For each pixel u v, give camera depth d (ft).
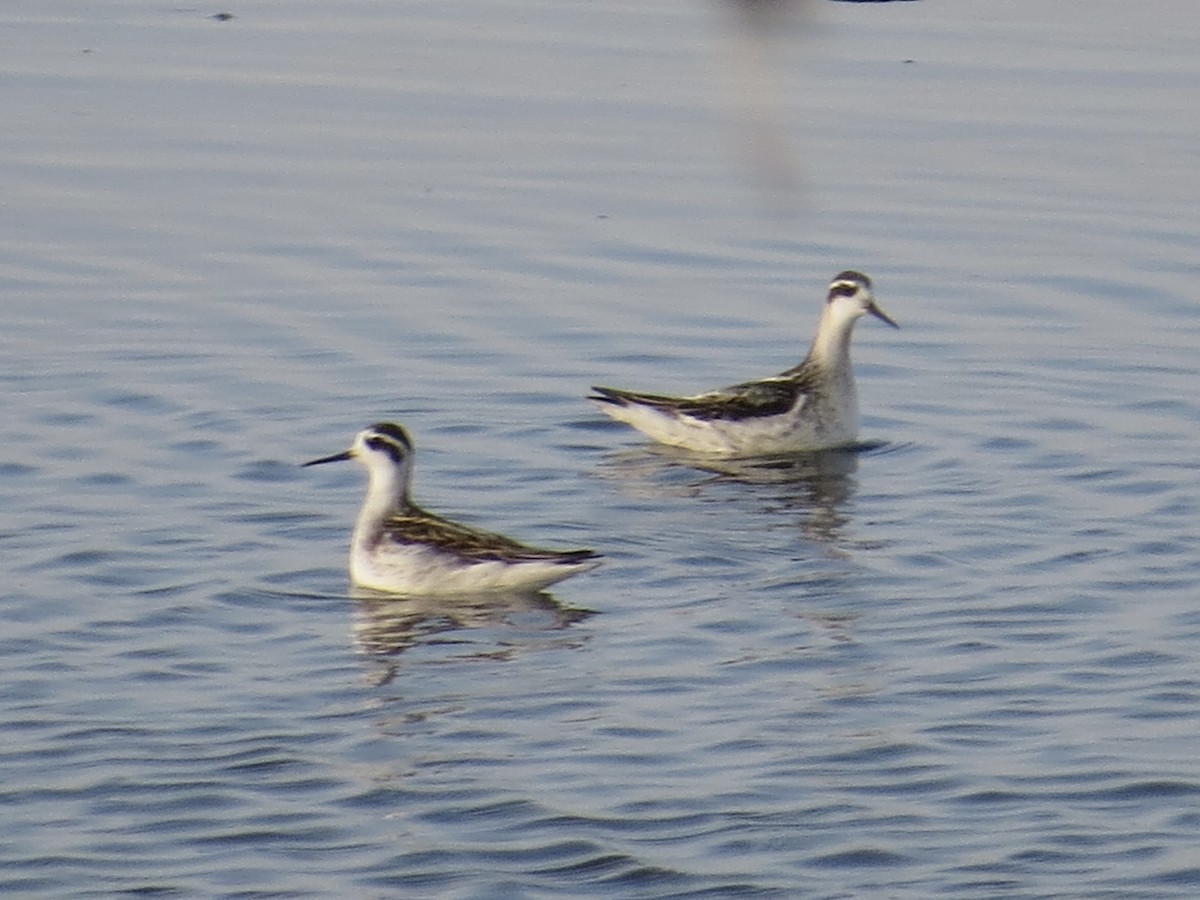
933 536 57.82
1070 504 60.08
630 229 84.28
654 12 109.19
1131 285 78.64
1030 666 48.52
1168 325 75.36
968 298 78.13
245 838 40.06
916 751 43.80
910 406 69.62
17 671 48.08
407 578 53.88
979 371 72.13
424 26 107.24
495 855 39.27
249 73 100.12
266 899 37.60
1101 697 46.70
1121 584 53.88
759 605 52.80
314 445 64.54
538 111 95.81
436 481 62.54
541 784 42.32
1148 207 85.20
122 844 39.83
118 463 62.44
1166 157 89.61
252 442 64.54
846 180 88.28
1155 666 48.39
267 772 42.96
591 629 51.31
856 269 80.74
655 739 44.57
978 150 90.84
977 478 62.80
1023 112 94.68
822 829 40.22
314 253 81.46
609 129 94.02
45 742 44.32
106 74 99.71
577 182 88.63
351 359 71.97
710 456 65.82
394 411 67.77
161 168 89.35
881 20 107.24
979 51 102.32
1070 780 42.34
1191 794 41.60
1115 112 94.48
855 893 37.68
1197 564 55.21
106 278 78.64
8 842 39.83
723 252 82.43
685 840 39.83
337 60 102.17
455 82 99.19
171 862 39.09
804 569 55.36
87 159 89.92
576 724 45.34
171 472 61.93
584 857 39.11
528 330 75.15
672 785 42.22
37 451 63.21
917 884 37.99
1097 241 82.43
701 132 93.35
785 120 93.45
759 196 86.17
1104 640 50.03
